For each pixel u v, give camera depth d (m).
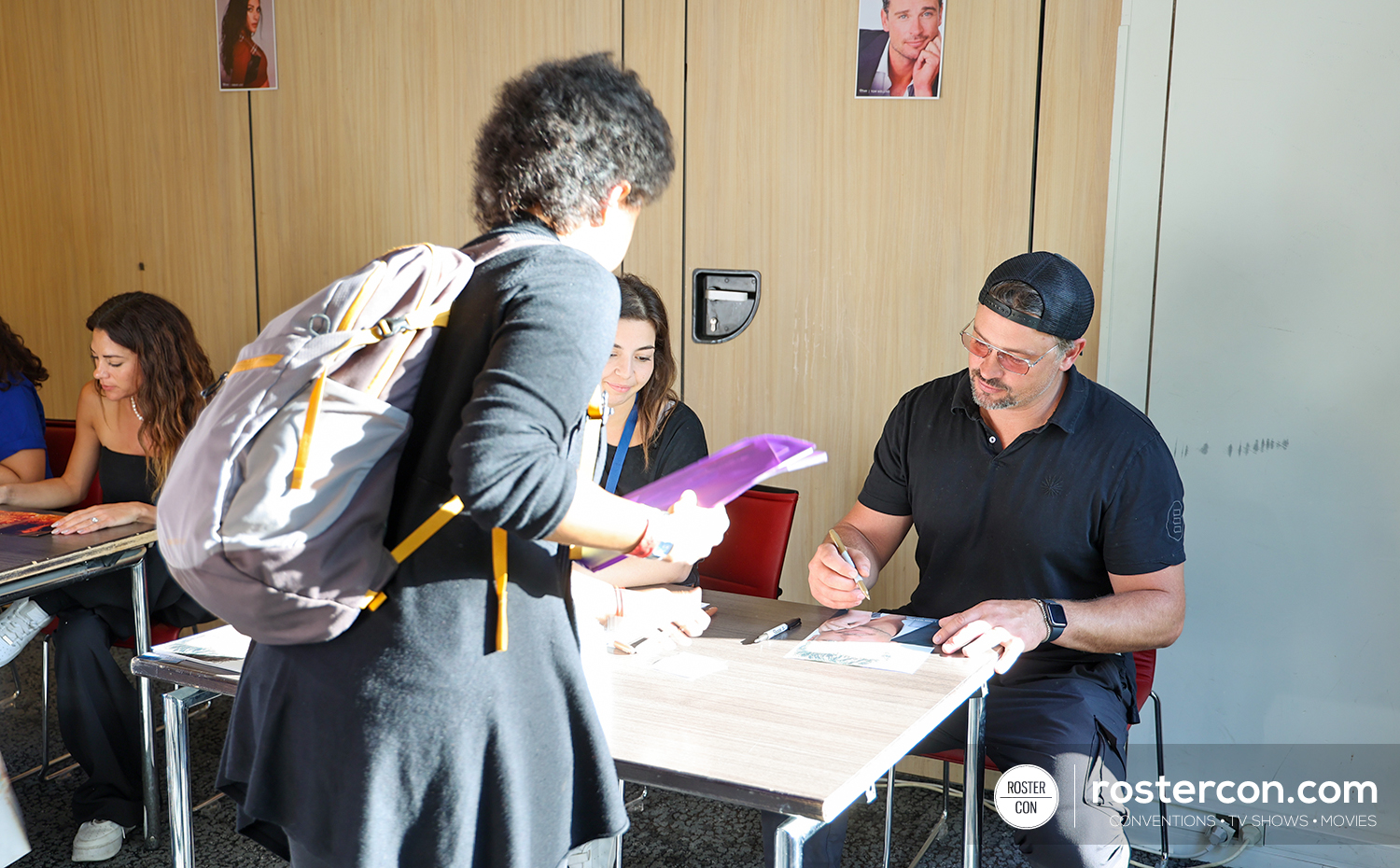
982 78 2.49
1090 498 1.86
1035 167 2.46
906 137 2.58
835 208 2.67
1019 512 1.91
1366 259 2.11
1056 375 1.86
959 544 1.99
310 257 3.23
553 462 0.89
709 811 2.59
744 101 2.72
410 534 0.96
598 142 1.00
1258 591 2.28
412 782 0.94
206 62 3.24
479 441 0.86
